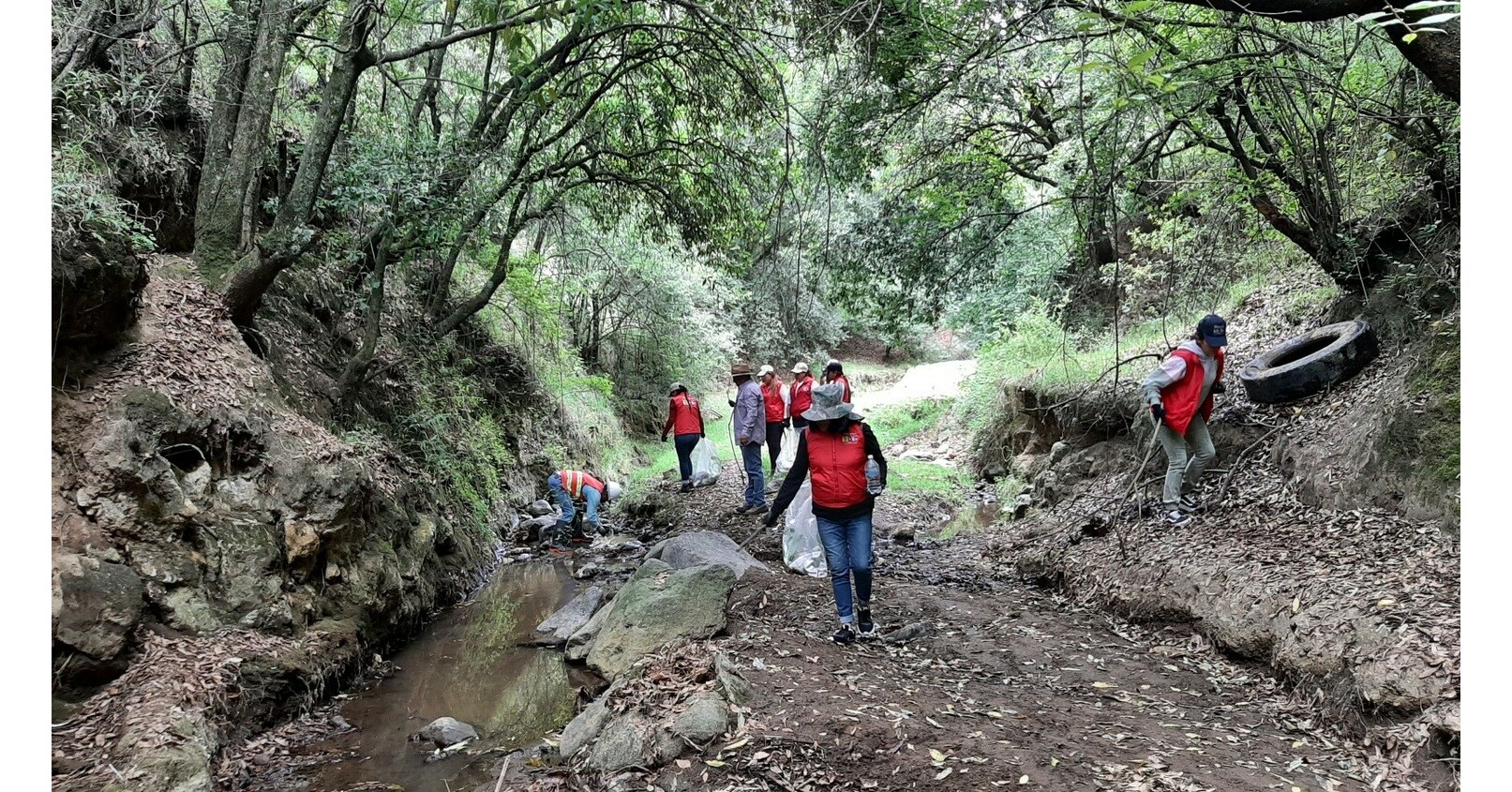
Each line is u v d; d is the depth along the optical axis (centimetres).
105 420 516
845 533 565
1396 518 577
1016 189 1202
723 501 1138
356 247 913
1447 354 609
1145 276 1299
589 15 698
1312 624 491
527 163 1044
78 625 439
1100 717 450
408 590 741
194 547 538
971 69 678
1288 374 797
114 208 571
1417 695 395
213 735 447
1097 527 820
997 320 1716
